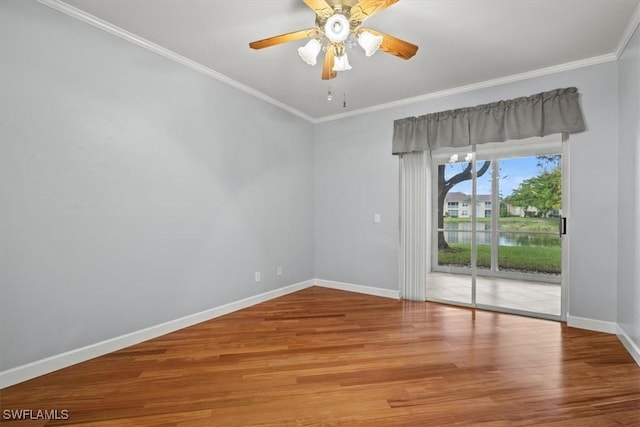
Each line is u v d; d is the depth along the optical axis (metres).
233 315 3.38
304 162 4.60
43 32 2.07
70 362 2.21
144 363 2.27
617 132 2.78
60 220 2.17
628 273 2.52
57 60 2.14
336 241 4.61
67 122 2.20
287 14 2.28
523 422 1.62
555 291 3.24
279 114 4.14
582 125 2.93
